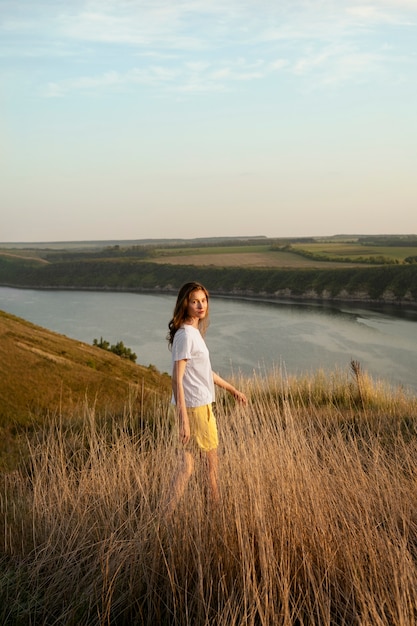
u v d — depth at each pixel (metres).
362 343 67.62
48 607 3.07
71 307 126.31
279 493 3.27
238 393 4.51
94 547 3.49
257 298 150.50
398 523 3.42
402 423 6.65
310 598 2.79
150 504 3.81
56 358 28.50
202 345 4.07
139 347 71.25
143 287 199.62
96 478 4.21
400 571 2.64
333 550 3.01
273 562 2.79
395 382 47.22
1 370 24.28
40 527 3.78
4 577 3.27
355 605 2.71
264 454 3.68
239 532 2.94
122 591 3.08
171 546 3.16
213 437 4.01
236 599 2.76
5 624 2.93
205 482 3.81
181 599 2.87
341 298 141.62
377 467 3.94
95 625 2.89
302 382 9.84
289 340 70.19
